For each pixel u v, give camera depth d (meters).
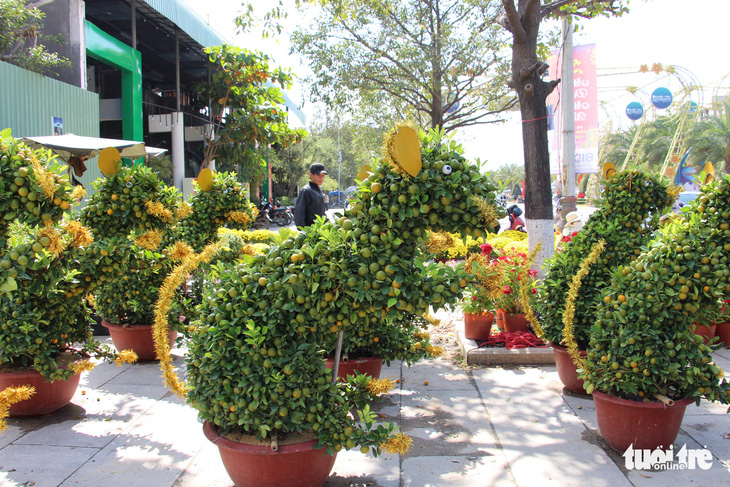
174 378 2.65
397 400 4.00
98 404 3.89
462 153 2.37
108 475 2.90
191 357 2.60
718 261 2.68
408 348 4.15
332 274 2.27
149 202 3.56
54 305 3.54
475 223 2.21
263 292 2.43
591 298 3.91
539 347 4.86
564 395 4.04
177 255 2.82
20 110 8.44
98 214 3.49
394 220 2.29
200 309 2.62
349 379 3.11
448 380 4.43
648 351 2.89
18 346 3.39
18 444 3.25
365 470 2.96
